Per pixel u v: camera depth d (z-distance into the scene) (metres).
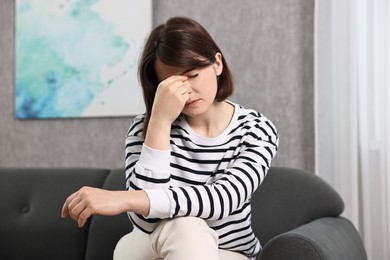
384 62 1.74
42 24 2.37
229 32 2.04
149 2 2.16
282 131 1.93
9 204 1.64
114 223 1.50
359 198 1.76
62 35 2.33
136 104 2.17
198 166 1.08
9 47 2.45
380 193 1.72
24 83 2.39
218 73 1.05
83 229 1.56
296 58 1.92
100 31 2.25
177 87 0.96
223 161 1.08
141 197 0.88
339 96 1.77
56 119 2.35
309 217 1.36
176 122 1.13
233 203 0.94
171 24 0.99
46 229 1.57
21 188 1.66
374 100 1.75
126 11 2.20
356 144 1.72
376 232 1.72
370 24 1.77
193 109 1.00
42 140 2.37
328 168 1.81
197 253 0.82
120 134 2.21
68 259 1.54
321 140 1.82
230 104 1.17
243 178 0.98
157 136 0.96
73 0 2.31
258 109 1.97
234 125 1.12
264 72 1.97
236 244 1.09
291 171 1.46
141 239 1.07
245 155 1.04
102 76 2.24
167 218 0.91
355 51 1.74
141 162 0.95
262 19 1.99
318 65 1.83
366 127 1.75
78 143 2.29
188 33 0.97
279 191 1.42
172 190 0.91
